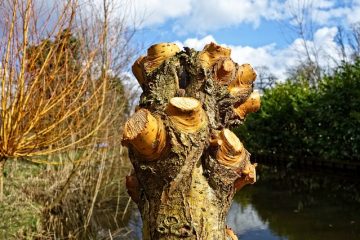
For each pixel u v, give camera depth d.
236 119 1.93
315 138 12.90
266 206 8.62
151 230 1.59
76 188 6.81
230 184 1.61
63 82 5.02
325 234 6.36
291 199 9.22
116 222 6.98
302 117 13.87
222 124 1.81
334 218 7.24
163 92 1.73
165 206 1.55
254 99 1.98
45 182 6.79
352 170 11.48
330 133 11.69
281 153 15.99
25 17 3.95
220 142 1.59
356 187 10.00
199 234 1.53
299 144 14.42
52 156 7.34
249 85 1.91
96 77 5.94
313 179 11.86
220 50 1.85
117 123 7.51
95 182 7.30
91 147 6.38
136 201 1.79
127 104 8.32
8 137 4.05
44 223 5.98
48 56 4.17
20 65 4.11
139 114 1.51
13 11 3.87
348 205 8.18
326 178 11.81
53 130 4.73
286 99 15.33
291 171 14.14
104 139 5.99
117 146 7.79
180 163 1.53
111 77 6.74
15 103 4.00
